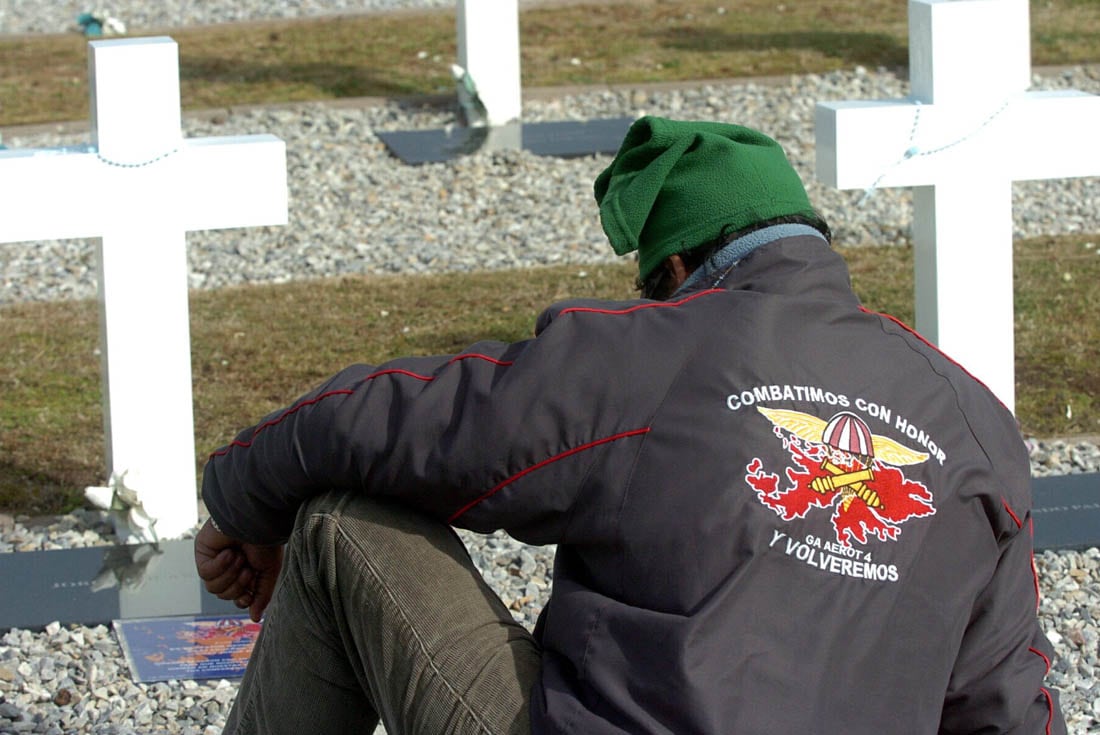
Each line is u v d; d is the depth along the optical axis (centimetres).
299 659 296
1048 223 976
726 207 286
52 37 1666
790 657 239
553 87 1336
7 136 1226
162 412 539
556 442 258
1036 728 264
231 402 690
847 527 249
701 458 250
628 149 303
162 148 516
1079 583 516
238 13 1770
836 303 272
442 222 996
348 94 1345
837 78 1341
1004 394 566
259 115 1269
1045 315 792
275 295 851
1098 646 472
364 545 280
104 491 539
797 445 253
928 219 556
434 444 266
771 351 260
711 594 243
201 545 328
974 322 559
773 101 1280
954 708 266
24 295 882
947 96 536
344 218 1009
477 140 1159
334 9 1773
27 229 509
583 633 250
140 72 507
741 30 1554
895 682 245
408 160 1109
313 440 280
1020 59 536
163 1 1862
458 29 1216
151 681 450
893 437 258
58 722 430
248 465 297
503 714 256
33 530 562
